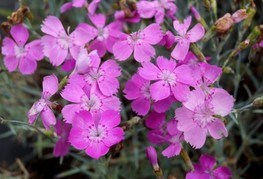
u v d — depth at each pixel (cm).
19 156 32
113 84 21
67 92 20
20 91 31
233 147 28
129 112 30
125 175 29
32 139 32
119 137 20
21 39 24
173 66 21
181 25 22
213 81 20
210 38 23
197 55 22
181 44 21
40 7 33
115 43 22
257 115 30
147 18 24
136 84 21
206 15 30
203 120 19
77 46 23
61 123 22
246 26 24
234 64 29
